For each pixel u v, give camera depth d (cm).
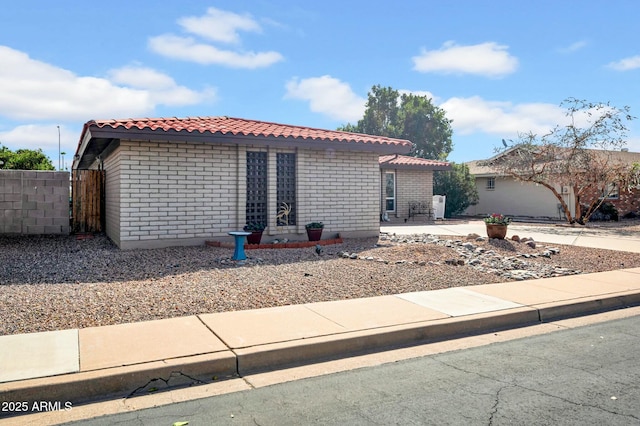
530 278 975
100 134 1079
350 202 1474
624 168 2255
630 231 1980
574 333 647
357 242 1388
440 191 3080
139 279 867
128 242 1161
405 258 1116
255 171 1338
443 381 472
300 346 534
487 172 3262
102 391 442
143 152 1173
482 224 2350
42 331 578
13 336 553
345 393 444
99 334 565
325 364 527
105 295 743
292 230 1375
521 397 432
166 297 739
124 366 466
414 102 4262
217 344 534
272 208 1348
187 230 1227
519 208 3111
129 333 570
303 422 385
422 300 759
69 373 448
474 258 1150
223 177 1272
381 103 4322
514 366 515
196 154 1237
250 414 401
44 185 1479
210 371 486
